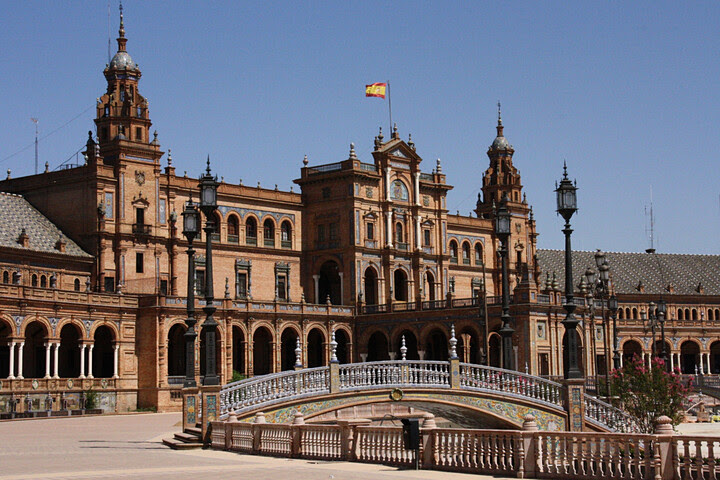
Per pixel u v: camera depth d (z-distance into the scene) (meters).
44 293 83.00
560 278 140.38
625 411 58.97
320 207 116.06
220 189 108.00
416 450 32.34
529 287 99.94
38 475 29.19
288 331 108.75
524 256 138.25
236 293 108.62
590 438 29.44
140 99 101.19
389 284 116.25
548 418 50.75
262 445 37.75
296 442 36.03
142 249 98.38
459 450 32.00
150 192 99.56
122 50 101.19
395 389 49.16
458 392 51.03
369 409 52.03
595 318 109.06
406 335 113.31
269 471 30.42
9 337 79.94
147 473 29.67
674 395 59.66
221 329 98.38
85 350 90.06
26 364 87.12
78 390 84.50
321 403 47.94
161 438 49.19
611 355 110.44
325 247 115.31
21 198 97.81
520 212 138.38
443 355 113.00
